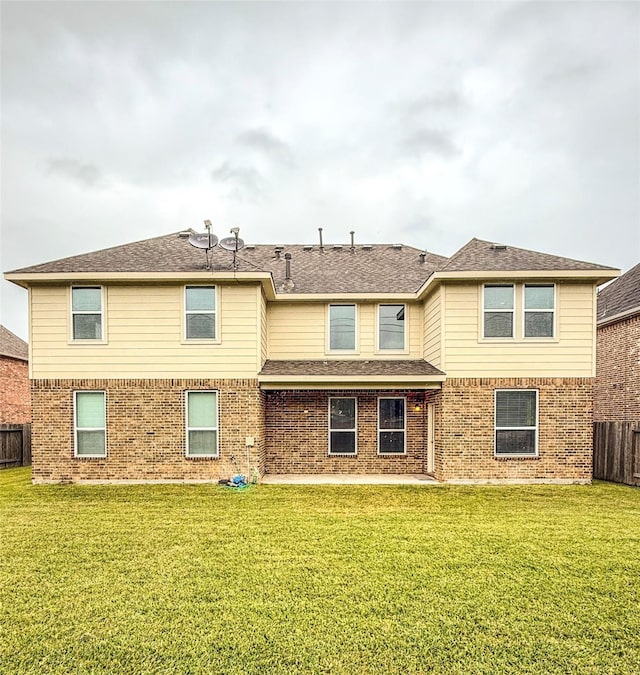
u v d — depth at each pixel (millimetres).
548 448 11453
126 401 11570
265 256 16469
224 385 11633
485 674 3639
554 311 11555
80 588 5141
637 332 14133
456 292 11602
